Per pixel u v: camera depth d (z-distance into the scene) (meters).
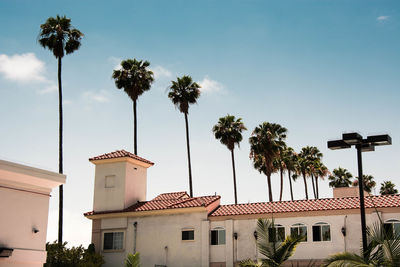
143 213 33.78
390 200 28.80
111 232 34.53
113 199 35.59
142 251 33.19
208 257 31.20
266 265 20.12
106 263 33.94
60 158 41.22
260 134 54.91
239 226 31.20
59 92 42.53
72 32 43.38
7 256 17.30
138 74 52.88
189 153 54.06
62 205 39.53
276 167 61.47
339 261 16.03
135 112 52.88
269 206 31.64
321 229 29.28
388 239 15.22
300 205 30.83
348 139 18.30
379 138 18.33
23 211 18.44
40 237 18.94
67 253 31.91
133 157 36.53
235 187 55.75
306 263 28.98
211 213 32.44
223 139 56.12
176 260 32.09
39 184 19.16
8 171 17.72
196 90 55.22
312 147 77.88
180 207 32.59
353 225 28.62
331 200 30.83
